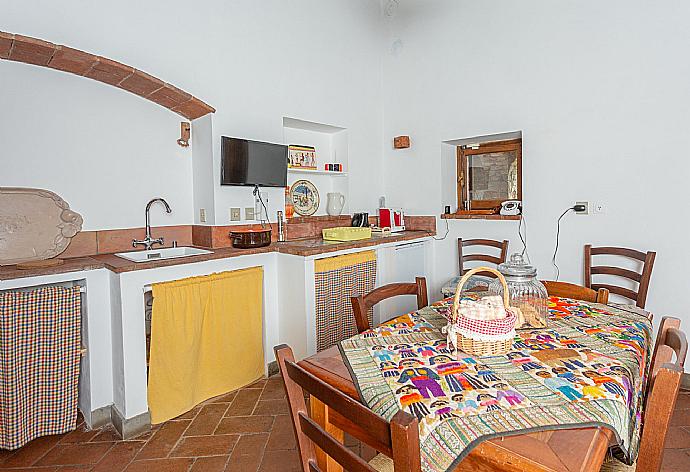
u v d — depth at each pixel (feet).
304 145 13.23
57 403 7.35
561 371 4.07
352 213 13.64
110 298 7.91
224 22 10.03
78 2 8.12
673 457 6.70
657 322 9.54
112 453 7.06
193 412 8.37
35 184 8.08
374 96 14.24
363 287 11.00
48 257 8.23
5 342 6.77
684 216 9.08
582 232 10.50
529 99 11.20
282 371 3.46
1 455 7.00
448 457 3.02
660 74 9.21
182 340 8.23
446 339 5.06
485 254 12.55
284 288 10.08
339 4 12.85
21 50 7.35
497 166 12.98
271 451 7.01
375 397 3.71
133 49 8.76
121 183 9.18
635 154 9.63
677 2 8.94
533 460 2.79
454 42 12.63
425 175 13.55
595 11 10.03
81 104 8.56
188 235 10.37
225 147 9.66
